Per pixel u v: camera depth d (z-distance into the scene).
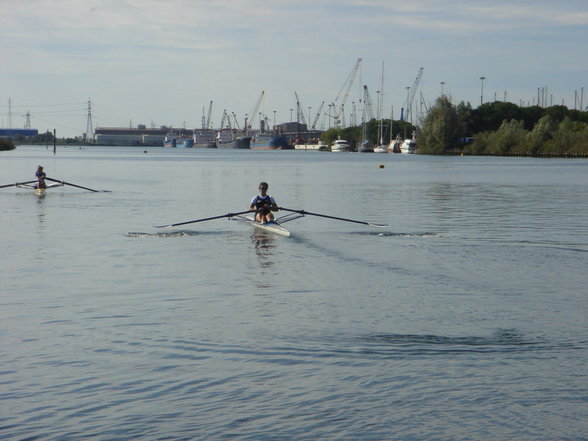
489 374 10.59
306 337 12.61
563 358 11.36
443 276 18.70
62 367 10.92
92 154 199.88
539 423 8.88
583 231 28.41
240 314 14.37
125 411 9.27
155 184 60.81
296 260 21.34
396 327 13.35
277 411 9.27
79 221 31.59
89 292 16.55
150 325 13.45
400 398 9.67
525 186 59.75
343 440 8.45
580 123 174.75
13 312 14.51
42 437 8.52
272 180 68.75
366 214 35.53
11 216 33.62
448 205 40.88
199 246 24.14
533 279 18.25
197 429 8.74
